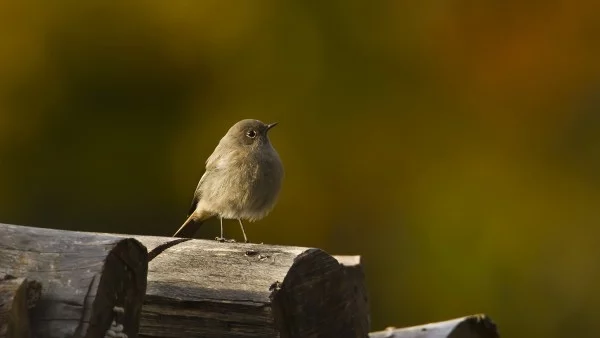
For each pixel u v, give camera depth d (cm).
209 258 582
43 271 480
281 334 549
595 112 1612
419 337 737
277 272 557
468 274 1595
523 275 1591
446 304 1595
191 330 557
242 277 558
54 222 1698
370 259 1634
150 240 616
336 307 577
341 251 1648
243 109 1678
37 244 489
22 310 453
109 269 480
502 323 1584
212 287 557
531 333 1584
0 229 496
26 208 1697
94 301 468
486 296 1587
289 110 1673
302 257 564
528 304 1586
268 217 1659
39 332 465
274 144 1666
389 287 1619
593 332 1576
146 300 562
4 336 440
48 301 471
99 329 473
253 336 546
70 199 1709
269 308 539
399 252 1625
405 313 1608
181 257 590
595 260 1577
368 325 768
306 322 561
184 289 561
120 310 482
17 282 454
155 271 579
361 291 765
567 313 1579
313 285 567
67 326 465
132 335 497
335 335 574
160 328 562
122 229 1708
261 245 593
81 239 489
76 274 475
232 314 547
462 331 733
